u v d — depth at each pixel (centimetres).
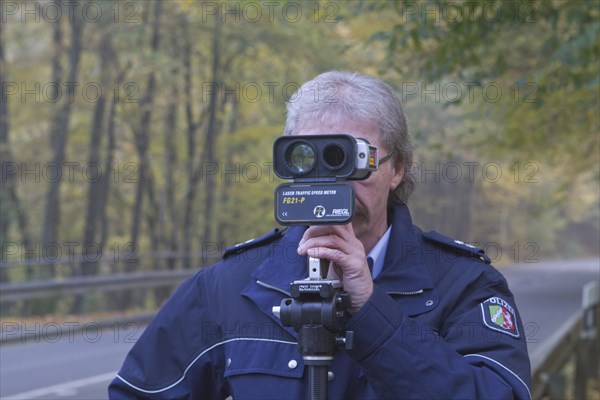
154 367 347
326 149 286
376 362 291
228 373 330
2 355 1656
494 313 323
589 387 1579
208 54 3322
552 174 2381
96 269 3369
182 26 2961
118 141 3775
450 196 7106
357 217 326
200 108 3956
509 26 1016
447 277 331
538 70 1055
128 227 4766
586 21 927
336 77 332
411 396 290
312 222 286
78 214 4272
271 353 325
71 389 1337
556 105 1328
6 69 3153
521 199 8138
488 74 1025
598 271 6475
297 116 331
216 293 346
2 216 3173
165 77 3130
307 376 319
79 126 3628
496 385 301
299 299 287
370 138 324
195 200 4322
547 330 2327
